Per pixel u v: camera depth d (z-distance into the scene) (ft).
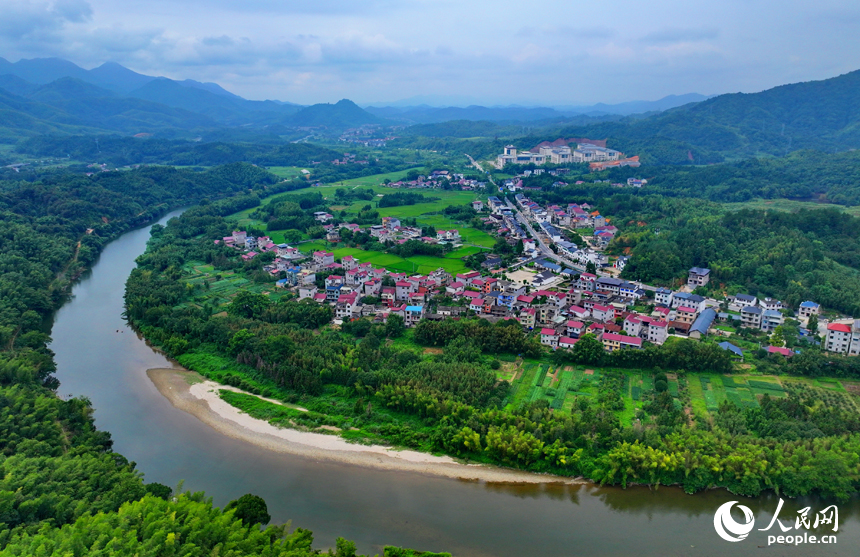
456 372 627.46
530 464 502.79
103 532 348.38
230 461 516.73
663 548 417.49
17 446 459.32
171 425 577.43
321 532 426.51
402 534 426.10
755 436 520.01
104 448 521.24
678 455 479.00
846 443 488.85
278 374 644.27
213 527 372.58
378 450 530.68
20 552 330.95
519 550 412.57
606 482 482.28
